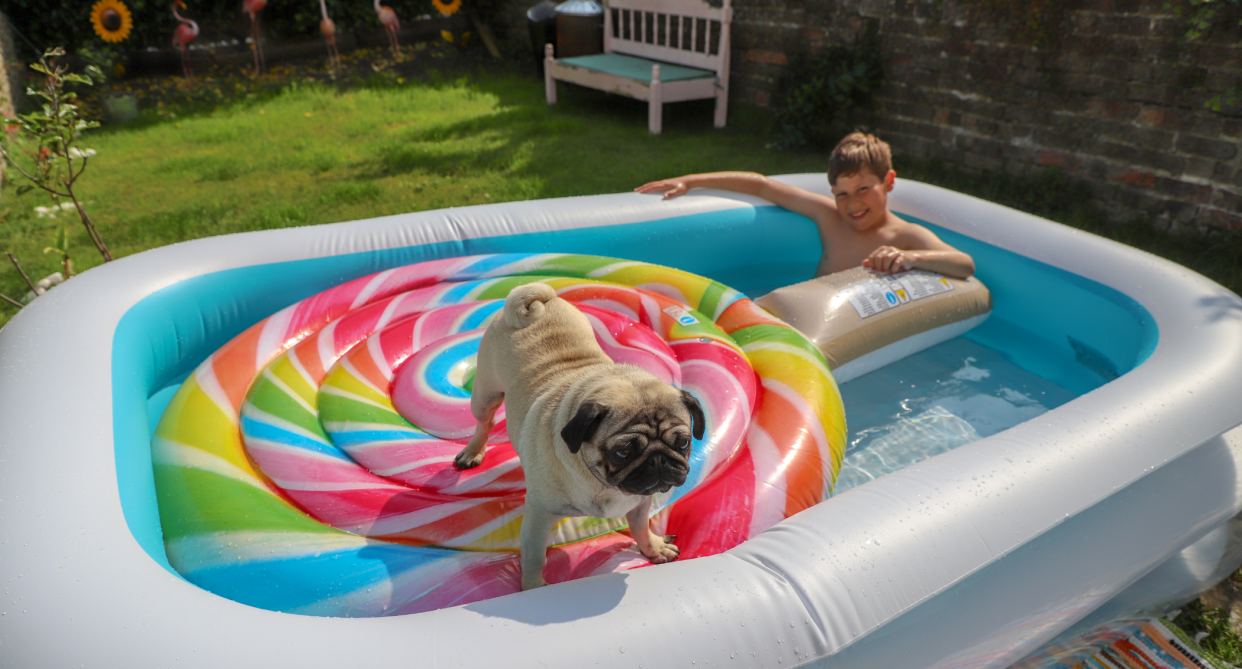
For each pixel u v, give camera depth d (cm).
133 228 606
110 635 161
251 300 378
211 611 169
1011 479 223
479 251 430
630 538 239
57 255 546
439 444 277
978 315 429
